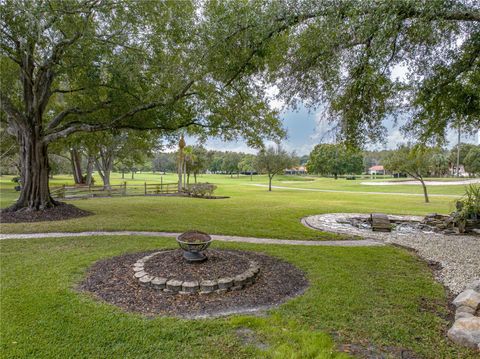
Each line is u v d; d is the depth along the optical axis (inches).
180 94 349.7
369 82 168.6
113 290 156.3
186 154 1122.0
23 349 106.4
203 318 128.0
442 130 222.2
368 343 110.1
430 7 136.6
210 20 208.4
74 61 360.5
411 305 141.3
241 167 2647.6
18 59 396.2
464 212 326.3
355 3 150.2
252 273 168.7
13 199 667.4
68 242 265.9
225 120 427.5
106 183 1049.5
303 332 116.1
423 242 271.1
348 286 164.4
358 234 313.7
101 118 470.0
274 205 582.2
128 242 264.5
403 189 1155.3
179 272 167.2
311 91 206.5
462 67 184.4
